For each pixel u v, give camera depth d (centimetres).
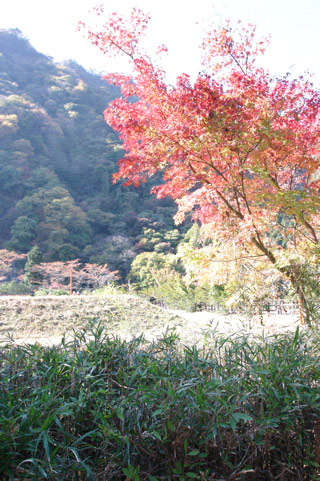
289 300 457
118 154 5541
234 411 188
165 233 4112
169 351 245
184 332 334
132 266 3416
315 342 254
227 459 175
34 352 239
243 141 515
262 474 193
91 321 263
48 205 4294
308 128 563
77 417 192
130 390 209
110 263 3816
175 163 555
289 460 190
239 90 527
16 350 237
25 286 2605
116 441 175
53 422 192
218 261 562
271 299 459
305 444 201
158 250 3762
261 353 228
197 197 582
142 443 179
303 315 386
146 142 521
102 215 4575
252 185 571
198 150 509
